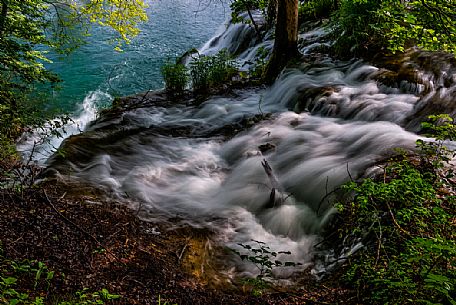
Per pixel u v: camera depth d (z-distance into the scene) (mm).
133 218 5676
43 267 3477
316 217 5969
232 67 12891
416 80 8898
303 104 9633
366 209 4789
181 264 4879
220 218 6105
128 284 4117
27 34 9836
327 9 15109
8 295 3141
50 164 6906
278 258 5262
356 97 9047
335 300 4086
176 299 4113
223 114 10070
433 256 3436
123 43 20062
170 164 7793
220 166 7910
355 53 11008
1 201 4828
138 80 16297
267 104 10500
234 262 5152
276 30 11602
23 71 9125
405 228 4438
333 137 7848
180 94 11602
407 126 7773
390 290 3502
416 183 4414
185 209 6281
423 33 6789
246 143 8406
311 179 6594
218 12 26281
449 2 6125
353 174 6203
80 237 4652
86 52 18719
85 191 6195
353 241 4918
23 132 10039
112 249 4672
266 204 6410
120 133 8664
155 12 26000
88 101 14227
